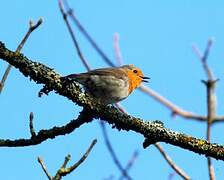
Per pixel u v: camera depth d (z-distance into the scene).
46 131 9.73
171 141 9.96
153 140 9.97
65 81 9.37
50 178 8.55
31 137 9.66
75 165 8.60
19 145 9.55
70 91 9.46
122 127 9.93
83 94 9.62
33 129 9.66
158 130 9.89
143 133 9.95
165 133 9.91
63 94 9.47
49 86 9.27
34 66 9.12
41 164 8.65
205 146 9.88
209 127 11.19
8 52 8.98
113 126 9.97
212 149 9.84
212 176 10.28
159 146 11.48
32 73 9.12
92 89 13.47
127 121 9.88
